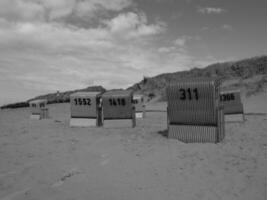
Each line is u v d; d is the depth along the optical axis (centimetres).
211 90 1249
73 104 1995
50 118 2936
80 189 719
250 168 859
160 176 811
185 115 1327
